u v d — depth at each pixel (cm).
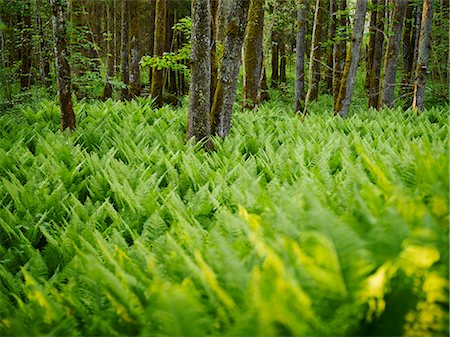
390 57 1541
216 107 971
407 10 1972
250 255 277
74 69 1891
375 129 1116
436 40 2170
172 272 300
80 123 1223
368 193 309
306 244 242
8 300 409
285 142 965
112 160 788
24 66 2117
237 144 909
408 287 217
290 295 195
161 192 663
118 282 265
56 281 389
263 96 2372
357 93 2559
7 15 2027
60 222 568
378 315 219
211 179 644
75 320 283
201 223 527
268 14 1795
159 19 1653
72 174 739
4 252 504
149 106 1508
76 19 1778
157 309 206
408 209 251
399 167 409
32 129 1180
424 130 990
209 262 293
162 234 469
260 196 403
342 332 210
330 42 1441
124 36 1945
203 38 870
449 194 273
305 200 289
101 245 370
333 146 807
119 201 655
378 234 238
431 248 221
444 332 201
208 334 221
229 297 233
